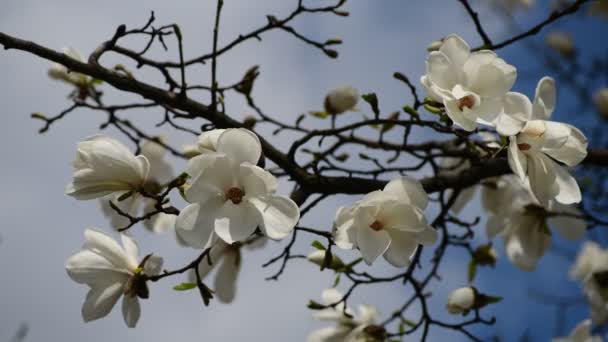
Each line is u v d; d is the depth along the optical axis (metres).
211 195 2.34
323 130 2.59
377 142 2.83
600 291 2.99
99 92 2.83
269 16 2.69
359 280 2.67
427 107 2.43
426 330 2.72
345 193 2.60
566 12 2.67
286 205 2.33
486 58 2.39
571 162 2.42
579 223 2.90
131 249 2.45
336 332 2.75
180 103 2.59
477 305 2.71
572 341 2.95
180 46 2.56
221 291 2.67
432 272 2.85
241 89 2.73
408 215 2.38
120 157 2.40
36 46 2.53
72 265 2.42
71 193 2.40
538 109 2.44
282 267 2.63
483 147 2.51
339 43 2.72
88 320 2.42
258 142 2.34
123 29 2.60
